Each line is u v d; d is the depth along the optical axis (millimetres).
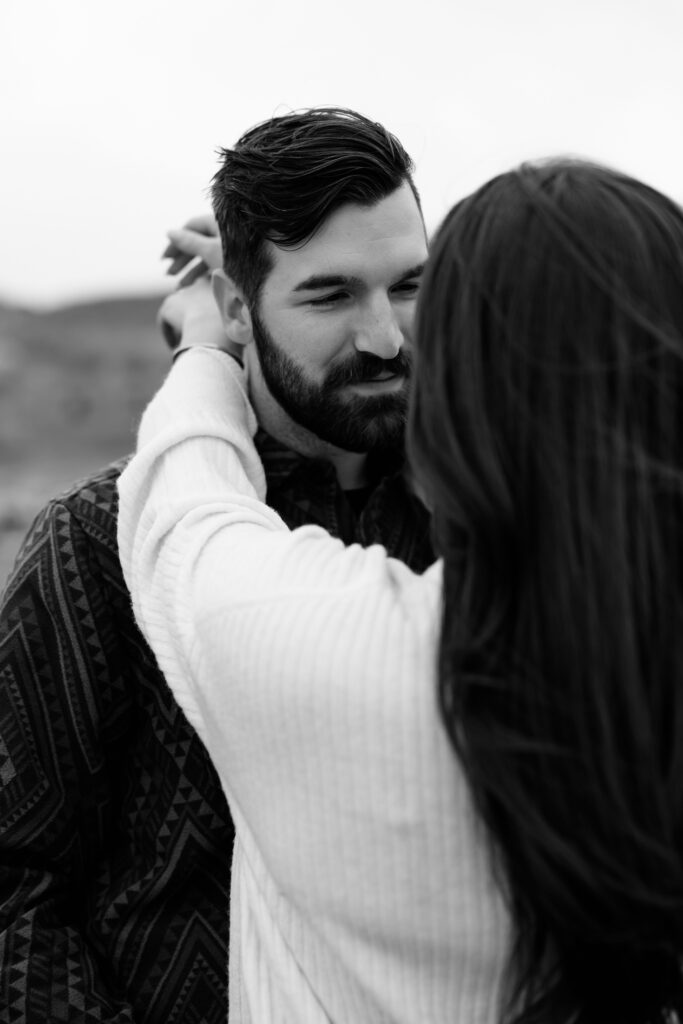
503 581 858
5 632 1341
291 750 929
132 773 1381
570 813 819
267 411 1449
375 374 1344
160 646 1116
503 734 830
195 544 1072
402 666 897
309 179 1278
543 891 835
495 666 844
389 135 1323
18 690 1321
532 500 850
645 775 809
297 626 926
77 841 1345
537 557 842
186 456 1213
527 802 824
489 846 888
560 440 836
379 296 1313
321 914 954
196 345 1476
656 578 828
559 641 822
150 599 1133
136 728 1381
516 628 846
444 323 910
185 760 1333
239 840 1120
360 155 1283
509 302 864
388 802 896
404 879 907
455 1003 947
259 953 1070
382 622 916
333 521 1459
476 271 886
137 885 1338
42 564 1357
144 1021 1316
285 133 1314
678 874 811
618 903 820
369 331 1314
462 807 892
